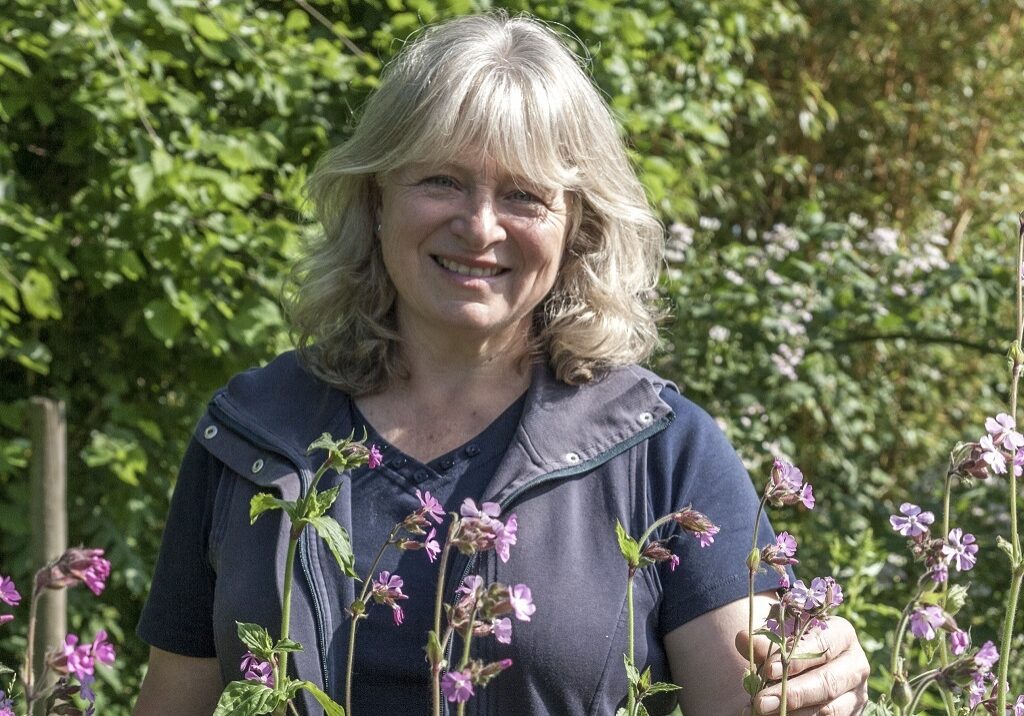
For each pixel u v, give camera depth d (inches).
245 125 175.0
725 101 245.0
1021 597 164.9
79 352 167.2
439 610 53.2
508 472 68.0
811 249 238.2
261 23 167.3
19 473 152.8
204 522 75.0
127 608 171.6
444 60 68.6
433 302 69.4
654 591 67.2
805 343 212.4
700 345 211.2
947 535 56.2
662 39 213.8
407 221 68.9
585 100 71.1
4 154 150.4
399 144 68.4
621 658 66.2
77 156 154.5
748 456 213.3
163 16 148.7
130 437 158.4
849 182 330.0
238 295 157.2
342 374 74.1
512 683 65.2
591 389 71.2
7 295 141.0
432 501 58.4
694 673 66.6
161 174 143.6
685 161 236.5
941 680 55.9
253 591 68.5
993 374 284.2
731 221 307.6
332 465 54.7
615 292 73.7
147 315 151.3
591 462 68.7
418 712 66.2
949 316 222.5
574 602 65.8
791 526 206.7
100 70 148.7
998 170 335.3
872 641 103.5
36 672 116.8
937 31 332.5
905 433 251.9
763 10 263.1
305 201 84.0
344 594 67.5
